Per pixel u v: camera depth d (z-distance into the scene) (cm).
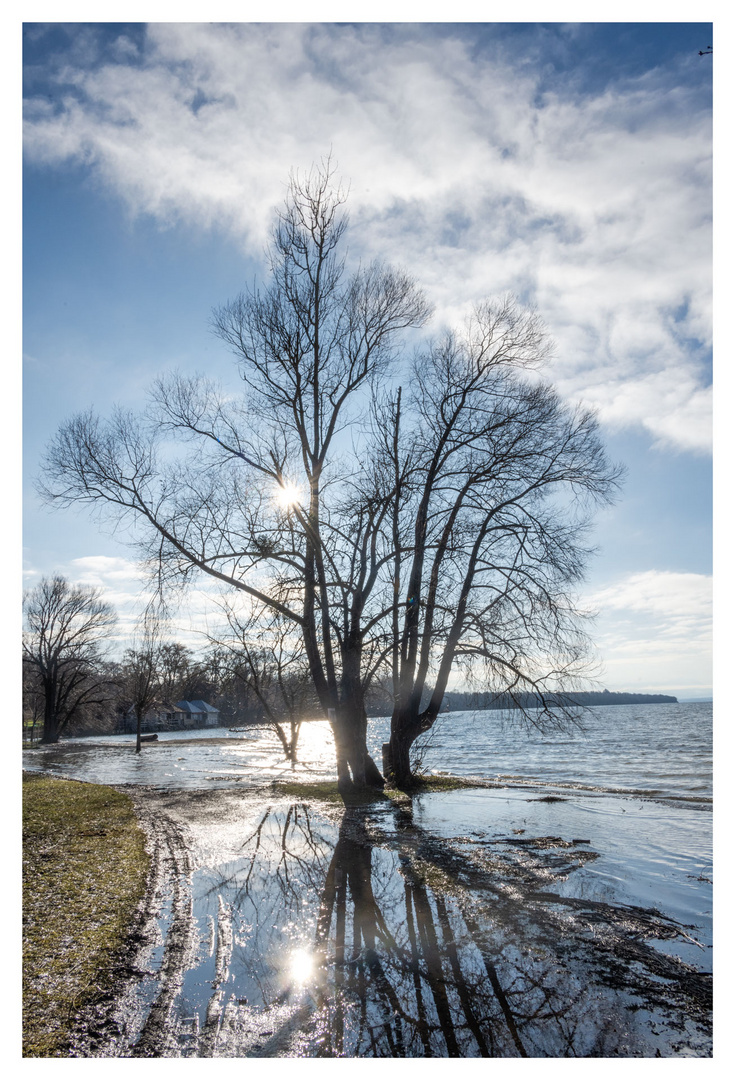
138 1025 547
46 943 717
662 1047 516
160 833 1382
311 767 3306
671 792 2083
